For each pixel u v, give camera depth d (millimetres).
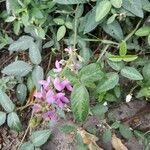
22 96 222
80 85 187
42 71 214
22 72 214
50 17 222
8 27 237
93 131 218
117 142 217
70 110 210
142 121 222
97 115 216
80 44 215
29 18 217
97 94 209
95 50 223
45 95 189
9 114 214
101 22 209
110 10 206
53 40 223
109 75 202
